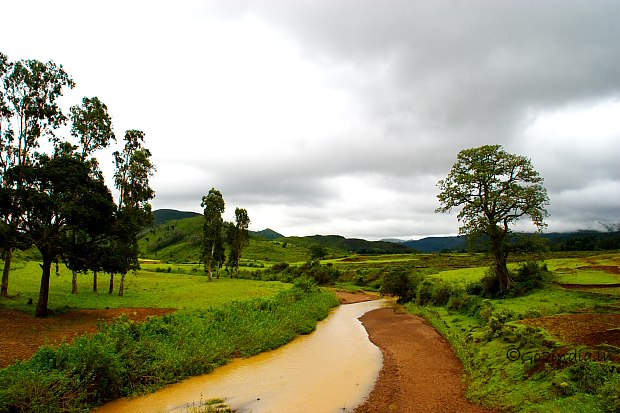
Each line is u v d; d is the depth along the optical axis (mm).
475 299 28969
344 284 73250
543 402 9578
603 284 29781
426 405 11570
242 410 11930
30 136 30172
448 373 14945
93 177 28203
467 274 52812
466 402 11398
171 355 15805
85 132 37406
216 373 16078
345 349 20719
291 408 12047
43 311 24141
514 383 11430
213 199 66188
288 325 24812
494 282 34312
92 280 50000
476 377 13273
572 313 18109
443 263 85688
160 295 39281
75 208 23844
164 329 18750
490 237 34656
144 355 15109
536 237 32719
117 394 12867
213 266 65250
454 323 25312
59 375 11320
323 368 16844
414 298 43500
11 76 29312
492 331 17641
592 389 9242
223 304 31641
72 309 27344
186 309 29266
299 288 43469
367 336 24547
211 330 20422
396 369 16281
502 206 33219
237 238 77750
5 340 17156
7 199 23156
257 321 23922
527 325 15625
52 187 25094
